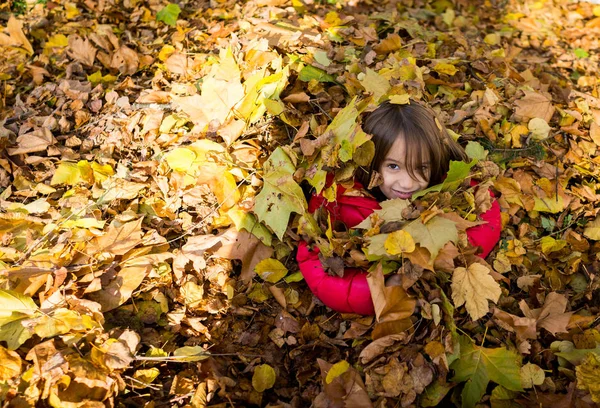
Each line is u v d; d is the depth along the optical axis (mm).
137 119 2492
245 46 2703
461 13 3760
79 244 1954
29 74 2838
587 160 2490
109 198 2184
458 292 1817
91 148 2426
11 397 1527
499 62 2951
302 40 2752
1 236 1980
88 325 1715
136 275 1920
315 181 2018
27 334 1663
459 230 1910
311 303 2053
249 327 1980
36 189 2203
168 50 2896
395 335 1782
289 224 2170
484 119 2496
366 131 2018
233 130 2324
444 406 1797
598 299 2074
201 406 1685
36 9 3307
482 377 1770
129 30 3203
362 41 2818
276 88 2404
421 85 2463
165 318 1935
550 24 3895
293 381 1860
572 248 2232
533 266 2201
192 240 2096
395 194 2059
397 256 1853
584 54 3533
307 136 2355
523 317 1938
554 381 1833
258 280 2105
